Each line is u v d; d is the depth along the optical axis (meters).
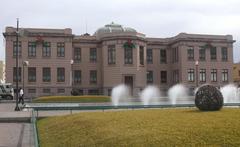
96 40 67.81
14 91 61.28
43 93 62.31
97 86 67.81
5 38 61.22
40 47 62.66
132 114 18.72
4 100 55.19
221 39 70.88
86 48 67.81
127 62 62.94
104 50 64.62
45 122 23.69
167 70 72.88
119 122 15.90
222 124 12.45
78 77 67.38
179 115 16.31
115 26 72.00
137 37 63.31
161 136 11.51
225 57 71.25
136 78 63.12
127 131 13.24
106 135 13.41
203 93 18.55
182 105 32.19
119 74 62.53
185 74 68.44
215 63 70.44
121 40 62.78
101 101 46.53
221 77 70.75
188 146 10.13
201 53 69.81
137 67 63.25
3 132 20.44
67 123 19.69
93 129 15.47
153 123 14.34
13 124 24.70
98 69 67.94
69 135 16.44
